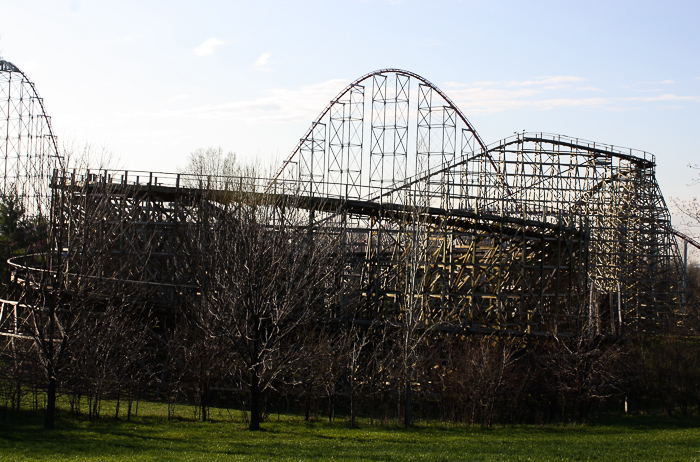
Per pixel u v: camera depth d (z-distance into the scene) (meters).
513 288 36.56
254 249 22.77
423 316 29.98
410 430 24.02
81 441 19.33
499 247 34.41
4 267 41.50
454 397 28.16
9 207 44.19
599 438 23.08
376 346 30.11
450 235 34.31
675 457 17.73
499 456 17.66
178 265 30.92
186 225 30.16
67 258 21.98
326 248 27.42
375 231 32.72
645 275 49.81
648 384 32.62
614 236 49.16
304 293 25.70
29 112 47.06
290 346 24.72
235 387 29.30
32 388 24.50
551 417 29.59
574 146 47.81
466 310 33.78
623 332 34.06
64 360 23.34
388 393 29.47
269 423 24.33
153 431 21.59
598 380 30.12
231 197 27.31
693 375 31.44
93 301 25.59
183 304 29.44
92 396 25.59
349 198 33.44
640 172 49.72
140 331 28.94
